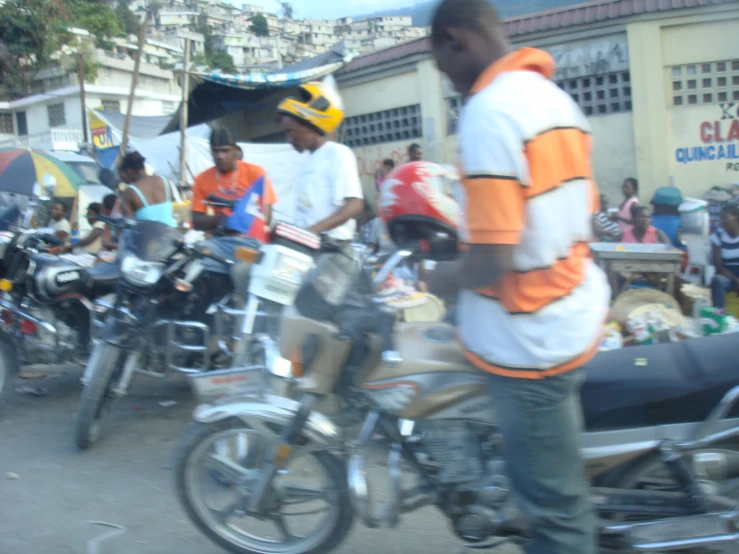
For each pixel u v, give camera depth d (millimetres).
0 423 4766
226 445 3104
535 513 2234
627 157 10047
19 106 29719
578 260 2133
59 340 4906
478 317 2176
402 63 11547
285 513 2969
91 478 3896
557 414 2156
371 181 12531
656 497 2553
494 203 1934
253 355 3484
